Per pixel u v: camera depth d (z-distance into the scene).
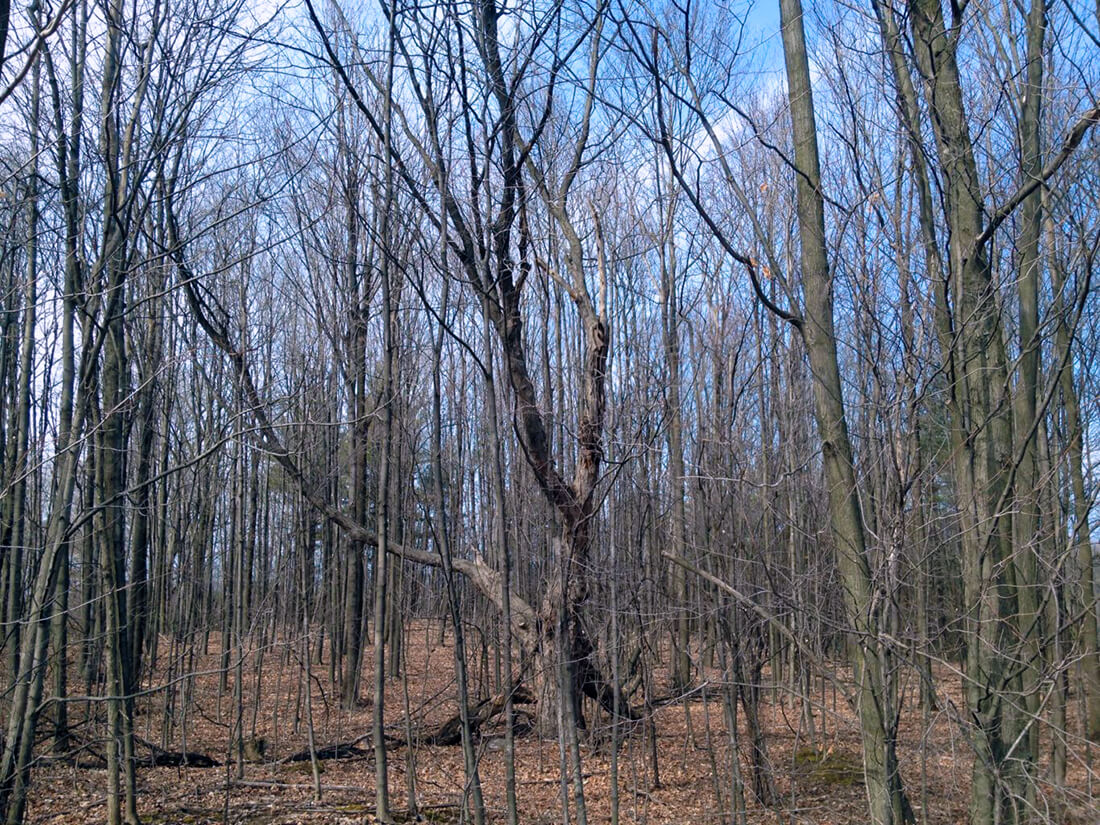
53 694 8.50
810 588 5.86
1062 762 4.94
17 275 10.02
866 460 5.24
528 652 9.50
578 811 6.07
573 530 8.52
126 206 6.55
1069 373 6.75
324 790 8.98
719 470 6.88
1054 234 5.24
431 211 5.62
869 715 4.69
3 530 9.18
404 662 8.65
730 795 7.21
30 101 6.96
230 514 14.33
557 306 12.29
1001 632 4.59
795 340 7.31
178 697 12.61
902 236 4.88
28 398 8.95
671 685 9.21
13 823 5.96
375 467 14.00
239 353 9.34
